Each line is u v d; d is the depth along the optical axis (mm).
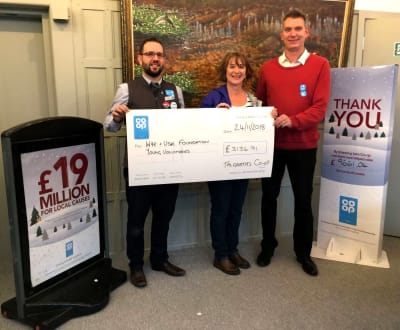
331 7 3033
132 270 2502
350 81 2699
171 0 2656
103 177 2447
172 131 2311
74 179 2244
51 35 2564
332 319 2104
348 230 2881
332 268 2729
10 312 2086
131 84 2322
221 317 2121
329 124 2855
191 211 3094
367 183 2738
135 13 2590
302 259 2693
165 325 2051
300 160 2549
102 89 2719
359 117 2699
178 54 2754
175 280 2543
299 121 2408
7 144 1839
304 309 2199
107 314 2148
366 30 3211
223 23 2812
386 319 2107
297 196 2625
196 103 2875
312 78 2459
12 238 1938
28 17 2666
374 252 2793
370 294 2373
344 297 2334
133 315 2141
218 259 2699
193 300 2293
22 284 1980
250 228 3289
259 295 2350
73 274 2311
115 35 2676
